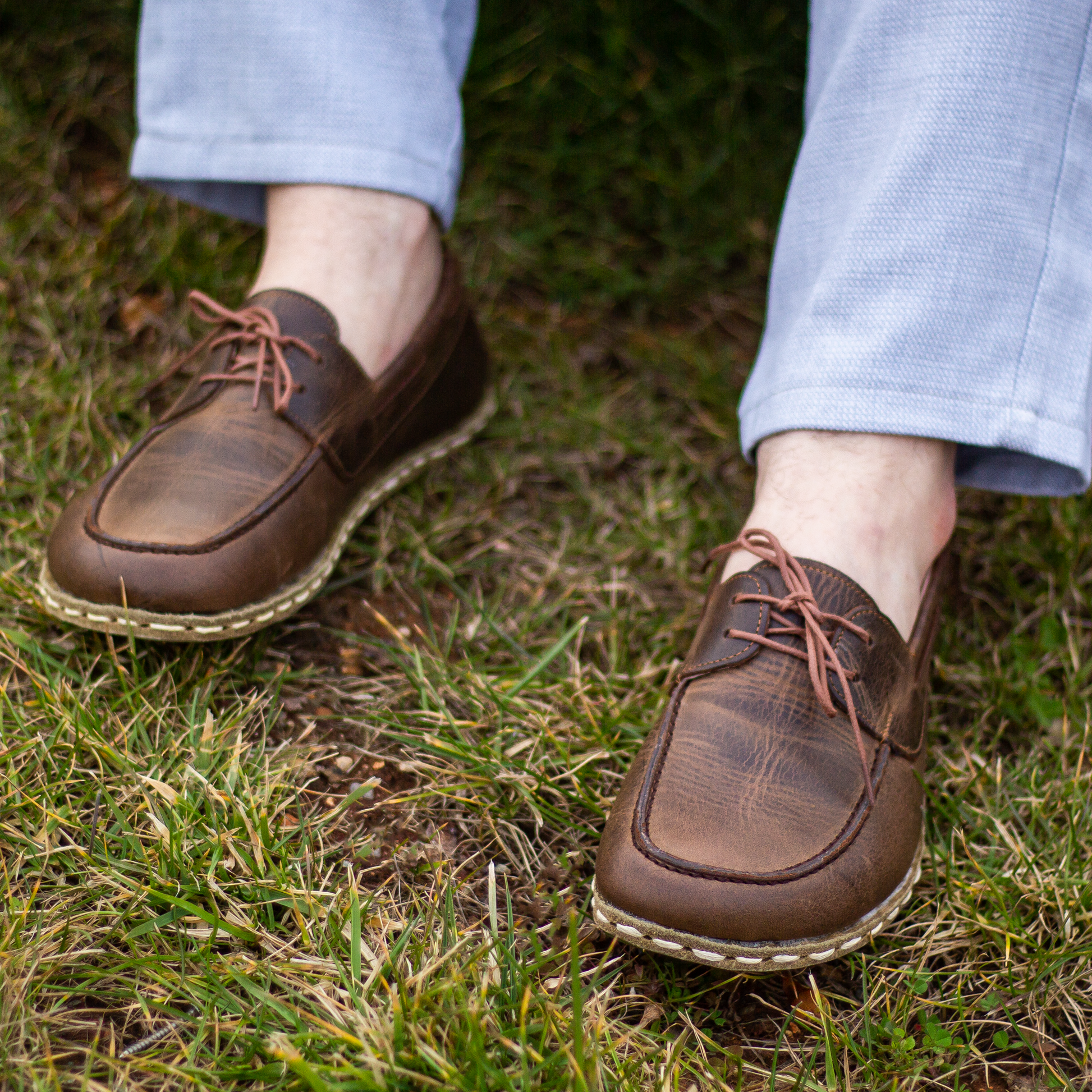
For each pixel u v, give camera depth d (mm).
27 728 1071
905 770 1029
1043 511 1555
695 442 1764
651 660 1323
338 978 895
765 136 2207
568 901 1021
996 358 1062
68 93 2127
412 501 1538
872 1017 954
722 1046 924
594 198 2158
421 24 1323
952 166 1041
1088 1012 962
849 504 1091
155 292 1855
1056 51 1021
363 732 1184
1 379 1579
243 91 1312
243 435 1201
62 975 874
